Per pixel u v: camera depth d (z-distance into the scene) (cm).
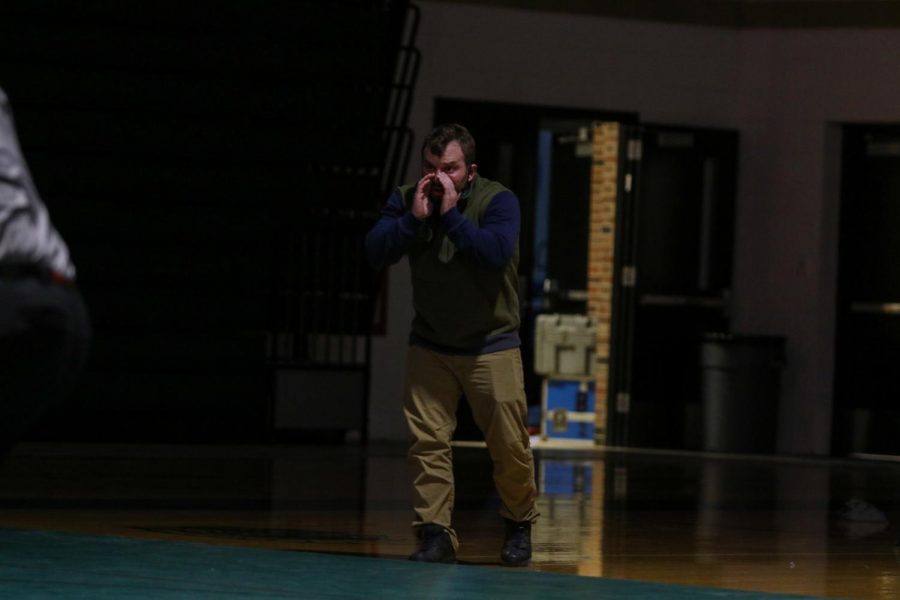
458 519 2109
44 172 3136
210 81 3238
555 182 3866
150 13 3259
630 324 3681
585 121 3866
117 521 1908
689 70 3891
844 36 3794
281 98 3272
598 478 2850
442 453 1597
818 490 2800
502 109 3769
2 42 3159
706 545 1923
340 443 3419
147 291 3181
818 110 3822
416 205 1543
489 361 1566
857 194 3834
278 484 2475
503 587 1438
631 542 1923
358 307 3503
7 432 845
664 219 3784
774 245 3869
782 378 3838
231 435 3231
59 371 843
